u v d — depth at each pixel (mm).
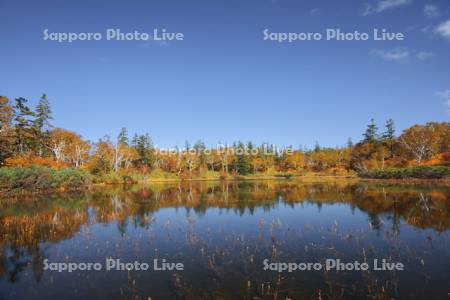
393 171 53656
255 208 23547
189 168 90688
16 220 18875
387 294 7984
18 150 51562
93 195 35594
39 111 61000
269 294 8117
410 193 29609
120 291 8562
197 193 37344
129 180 67625
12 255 11992
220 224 17625
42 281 9391
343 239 13609
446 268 9703
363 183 47906
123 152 77438
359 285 8594
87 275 9805
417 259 10648
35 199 31203
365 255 11234
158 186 53719
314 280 9016
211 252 12047
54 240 14172
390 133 80812
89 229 16500
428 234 13891
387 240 13172
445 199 24359
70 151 64062
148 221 18797
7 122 41844
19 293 8602
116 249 12672
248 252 11945
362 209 21578
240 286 8703
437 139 63156
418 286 8438
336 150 98188
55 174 40688
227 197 31969
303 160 100438
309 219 18562
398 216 18375
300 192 35500
